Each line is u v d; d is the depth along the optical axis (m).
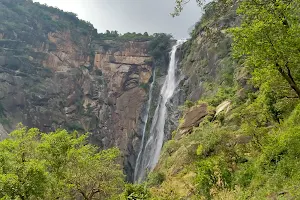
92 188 15.51
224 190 11.77
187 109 33.56
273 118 15.34
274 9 8.07
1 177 9.98
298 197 7.67
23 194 10.49
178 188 16.31
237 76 29.22
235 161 15.05
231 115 21.91
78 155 14.83
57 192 13.20
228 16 32.97
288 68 8.18
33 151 13.44
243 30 8.31
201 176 12.63
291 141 9.09
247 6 8.51
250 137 16.06
